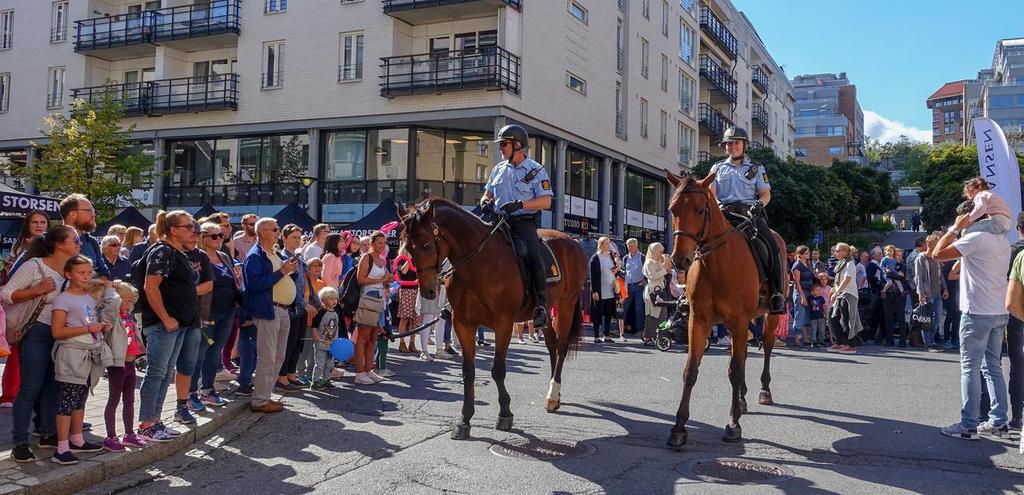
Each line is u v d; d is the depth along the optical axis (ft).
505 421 23.18
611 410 26.45
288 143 91.25
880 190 170.09
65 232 18.97
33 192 104.17
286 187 90.99
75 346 18.07
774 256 23.95
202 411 24.39
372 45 85.35
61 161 84.64
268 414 25.50
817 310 49.88
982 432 23.07
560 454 20.42
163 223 21.17
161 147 97.14
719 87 146.41
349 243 39.27
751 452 20.88
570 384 31.76
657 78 120.57
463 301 22.48
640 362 39.19
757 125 181.47
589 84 99.04
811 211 108.58
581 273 27.48
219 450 21.02
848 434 22.98
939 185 181.57
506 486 17.60
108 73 105.29
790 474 18.66
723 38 151.02
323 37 87.81
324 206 88.28
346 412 25.91
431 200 22.43
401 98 83.66
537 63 86.69
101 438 20.40
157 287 20.21
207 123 93.81
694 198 21.31
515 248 23.00
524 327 50.49
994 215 22.25
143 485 17.93
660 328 45.44
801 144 395.55
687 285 22.72
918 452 20.89
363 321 31.40
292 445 21.53
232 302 25.96
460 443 21.59
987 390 24.43
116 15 98.53
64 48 103.55
